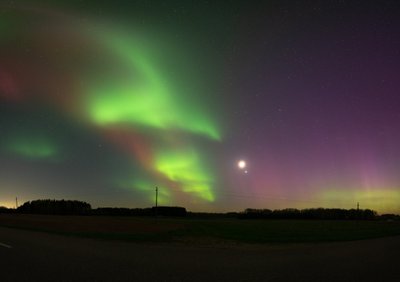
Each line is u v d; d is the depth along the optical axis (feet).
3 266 41.34
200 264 45.60
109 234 108.27
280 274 39.11
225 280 35.12
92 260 47.03
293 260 52.49
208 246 77.05
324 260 53.67
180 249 66.49
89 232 117.19
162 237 103.81
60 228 137.28
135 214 378.94
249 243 91.04
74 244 70.18
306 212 384.27
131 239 91.40
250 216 380.78
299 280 36.01
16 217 248.32
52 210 362.53
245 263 47.65
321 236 130.00
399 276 39.86
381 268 46.09
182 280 34.63
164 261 47.70
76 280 33.65
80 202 377.09
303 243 94.53
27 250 58.08
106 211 371.97
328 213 385.70
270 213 385.70
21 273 36.91
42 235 94.84
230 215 431.02
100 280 33.81
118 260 47.55
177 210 402.93
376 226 235.61
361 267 46.62
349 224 251.39
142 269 40.37
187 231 139.03
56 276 35.42
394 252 70.13
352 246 85.15
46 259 47.47
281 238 113.70
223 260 50.42
